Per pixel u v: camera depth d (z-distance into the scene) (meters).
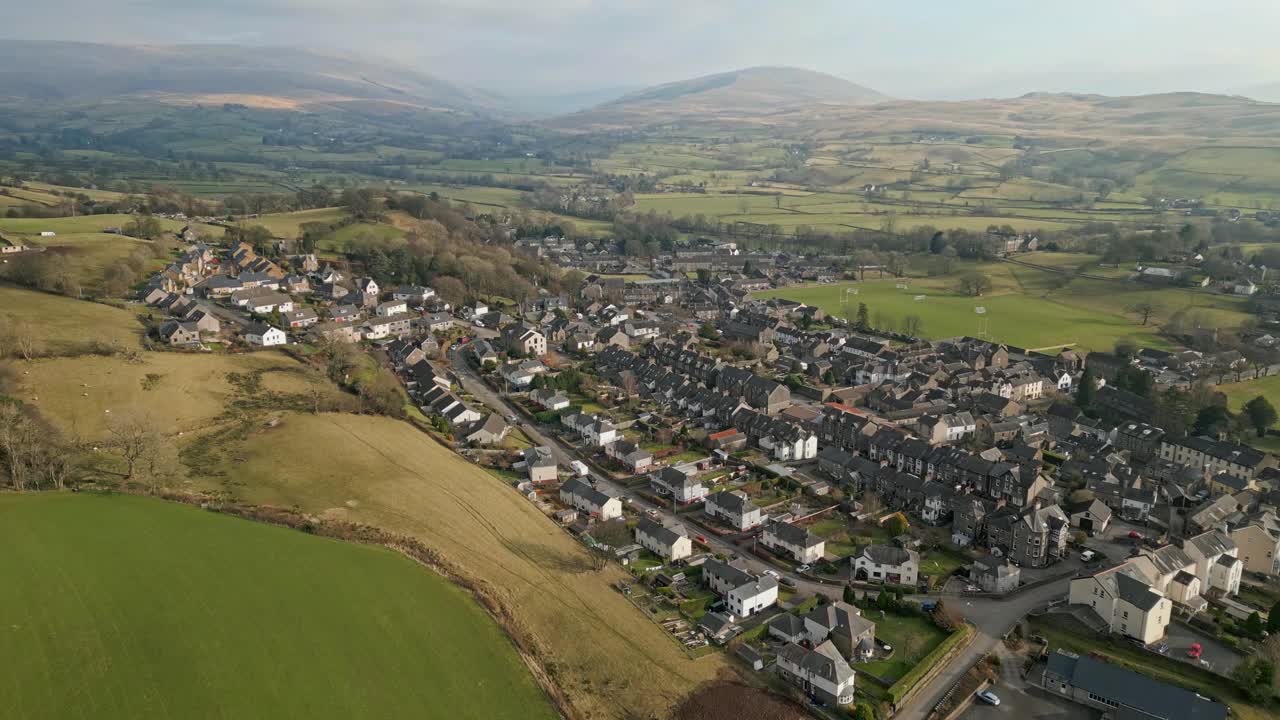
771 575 134.00
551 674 106.00
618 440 194.00
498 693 99.75
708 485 177.88
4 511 118.94
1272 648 114.50
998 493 169.62
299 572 115.50
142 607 100.75
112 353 187.00
